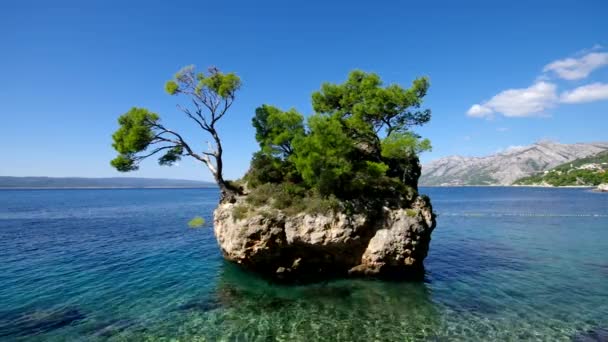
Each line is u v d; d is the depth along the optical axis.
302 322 19.42
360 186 27.73
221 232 29.72
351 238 25.69
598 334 17.88
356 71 37.56
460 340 17.25
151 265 31.92
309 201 26.77
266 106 32.78
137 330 18.53
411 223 26.92
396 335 17.84
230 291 24.47
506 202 121.69
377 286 25.02
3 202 131.88
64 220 69.25
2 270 30.00
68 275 28.56
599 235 48.16
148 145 32.09
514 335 17.78
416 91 36.31
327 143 26.83
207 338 17.64
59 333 18.12
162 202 133.25
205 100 32.19
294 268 27.19
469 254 36.50
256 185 31.38
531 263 32.38
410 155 32.03
